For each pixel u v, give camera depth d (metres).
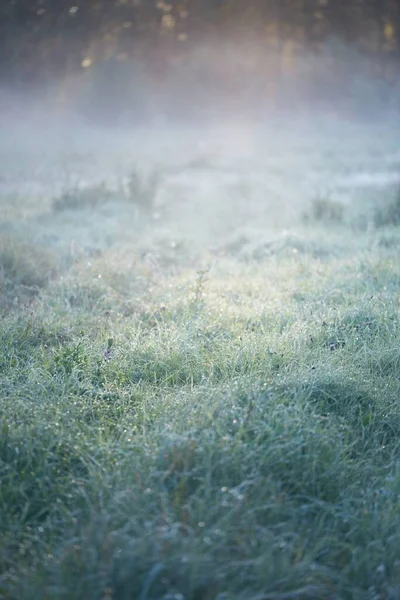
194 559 3.01
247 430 4.02
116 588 2.98
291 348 5.48
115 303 7.03
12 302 7.11
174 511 3.42
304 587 3.10
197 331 5.92
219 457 3.80
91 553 3.12
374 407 4.70
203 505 3.41
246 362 5.25
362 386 4.83
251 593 3.03
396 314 6.22
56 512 3.65
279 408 4.29
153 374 5.19
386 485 3.86
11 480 3.75
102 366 5.22
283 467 3.83
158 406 4.56
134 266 8.09
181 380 5.18
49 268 8.29
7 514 3.54
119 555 3.08
